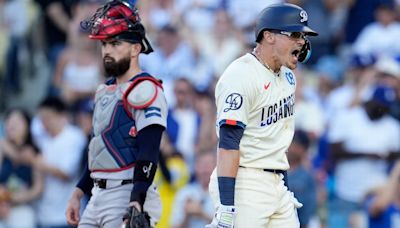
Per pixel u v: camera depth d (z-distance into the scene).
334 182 43.25
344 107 44.84
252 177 22.22
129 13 22.59
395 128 42.84
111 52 22.55
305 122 45.12
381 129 42.69
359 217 42.19
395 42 51.03
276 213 22.64
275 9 22.17
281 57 22.12
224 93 21.89
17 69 56.25
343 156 43.09
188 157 43.81
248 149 22.20
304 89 47.66
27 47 56.56
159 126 22.08
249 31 52.38
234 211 21.50
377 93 45.44
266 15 22.19
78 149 44.50
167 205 38.28
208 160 38.53
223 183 21.52
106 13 22.58
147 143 21.95
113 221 22.31
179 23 52.72
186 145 44.31
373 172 42.56
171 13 52.97
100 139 22.55
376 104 42.91
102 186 22.55
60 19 56.38
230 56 51.06
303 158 37.16
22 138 44.47
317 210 37.84
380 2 53.59
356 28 54.16
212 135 44.25
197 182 39.00
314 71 53.56
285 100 22.48
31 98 55.50
